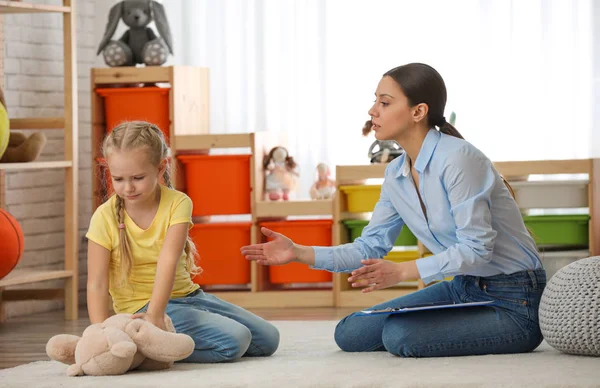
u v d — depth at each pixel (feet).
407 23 20.13
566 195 18.38
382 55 20.24
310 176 20.57
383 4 20.20
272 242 11.93
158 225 11.32
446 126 11.60
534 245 11.59
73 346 10.66
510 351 11.34
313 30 20.45
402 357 11.24
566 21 19.39
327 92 20.44
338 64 20.39
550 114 19.58
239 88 20.81
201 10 20.90
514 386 9.12
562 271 11.16
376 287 11.08
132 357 10.23
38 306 19.54
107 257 11.35
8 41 19.08
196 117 20.16
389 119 11.43
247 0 20.65
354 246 12.26
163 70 19.30
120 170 10.85
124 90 19.51
